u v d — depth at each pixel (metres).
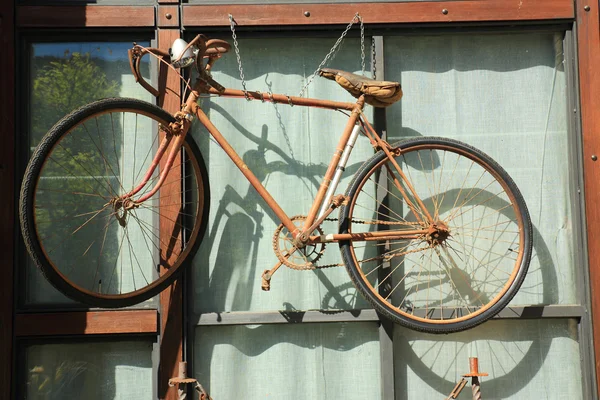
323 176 3.51
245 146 3.51
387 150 3.32
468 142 3.54
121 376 3.32
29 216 2.94
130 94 3.50
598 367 3.30
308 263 3.29
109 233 3.41
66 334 3.25
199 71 3.25
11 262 3.27
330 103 3.38
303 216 3.33
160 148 3.23
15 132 3.36
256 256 3.45
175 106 3.45
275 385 3.37
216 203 3.47
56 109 3.46
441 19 3.49
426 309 3.39
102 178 3.44
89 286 3.38
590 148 3.44
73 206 3.41
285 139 3.53
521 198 3.33
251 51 3.57
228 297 3.42
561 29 3.55
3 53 3.38
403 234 3.30
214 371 3.36
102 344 3.34
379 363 3.38
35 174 2.96
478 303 3.44
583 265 3.41
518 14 3.50
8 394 3.20
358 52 3.58
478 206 3.50
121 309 3.29
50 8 3.42
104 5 3.45
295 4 3.49
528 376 3.39
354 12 3.49
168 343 3.28
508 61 3.58
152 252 3.39
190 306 3.36
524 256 3.29
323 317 3.36
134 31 3.48
